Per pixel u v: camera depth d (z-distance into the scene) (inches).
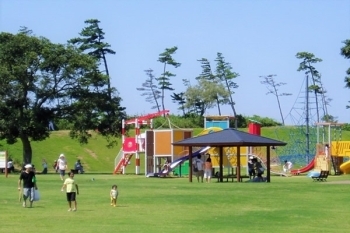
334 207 1304.1
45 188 1804.9
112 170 3425.2
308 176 2401.6
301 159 3134.8
